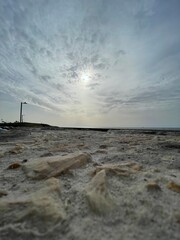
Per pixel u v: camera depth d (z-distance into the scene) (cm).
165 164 291
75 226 131
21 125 3153
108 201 158
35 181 216
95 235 122
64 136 877
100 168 242
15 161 311
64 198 172
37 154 368
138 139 680
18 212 142
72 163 264
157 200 165
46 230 126
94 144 527
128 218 140
